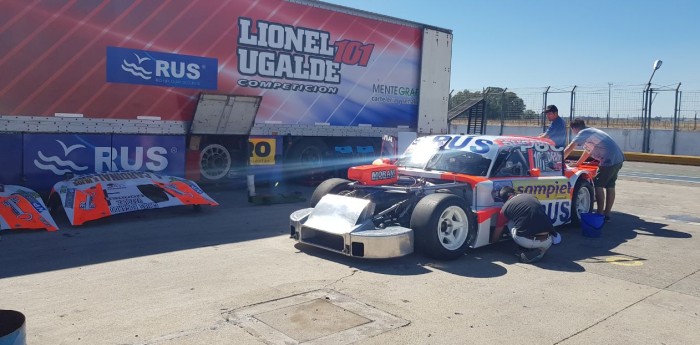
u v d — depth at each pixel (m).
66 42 8.02
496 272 5.61
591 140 8.55
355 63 11.77
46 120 7.94
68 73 8.08
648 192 12.77
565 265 5.99
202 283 4.94
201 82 9.51
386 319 4.18
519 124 25.72
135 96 8.79
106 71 8.44
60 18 7.93
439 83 13.66
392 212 6.22
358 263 5.74
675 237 7.65
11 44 7.55
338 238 6.19
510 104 25.92
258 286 4.89
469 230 6.08
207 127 9.72
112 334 3.76
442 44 13.62
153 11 8.83
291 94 10.78
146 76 8.87
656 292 5.11
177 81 9.23
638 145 24.69
